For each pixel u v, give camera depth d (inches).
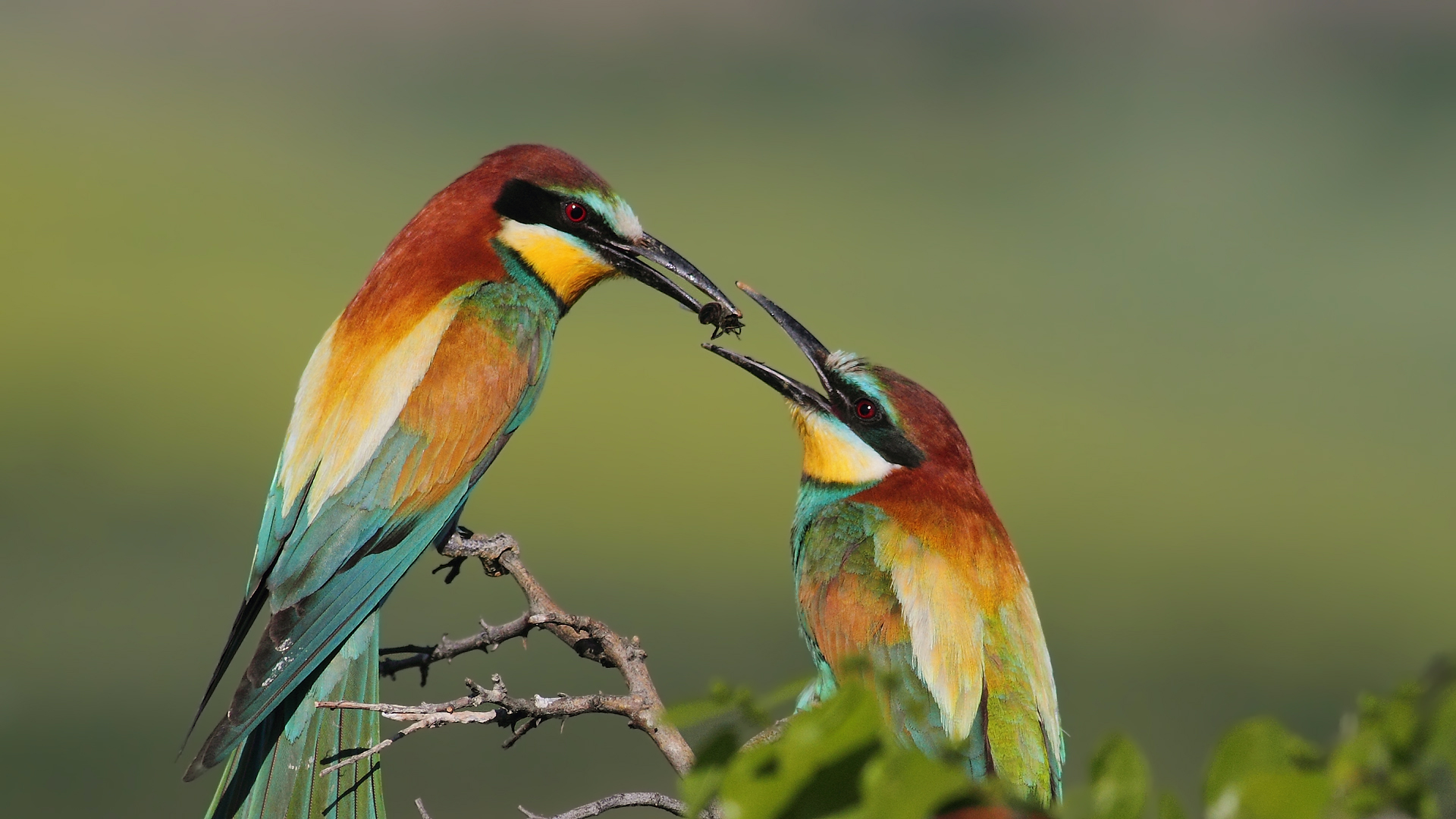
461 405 369.7
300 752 323.0
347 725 327.6
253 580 347.6
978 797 137.9
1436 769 146.5
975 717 322.7
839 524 354.0
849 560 346.3
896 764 133.7
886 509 353.4
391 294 379.9
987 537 348.2
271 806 317.1
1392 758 147.3
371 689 333.4
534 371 387.9
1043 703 327.9
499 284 389.4
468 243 391.9
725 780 138.1
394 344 370.9
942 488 359.3
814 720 136.9
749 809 136.0
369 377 366.0
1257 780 139.2
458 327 376.8
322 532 349.1
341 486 354.0
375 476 357.1
